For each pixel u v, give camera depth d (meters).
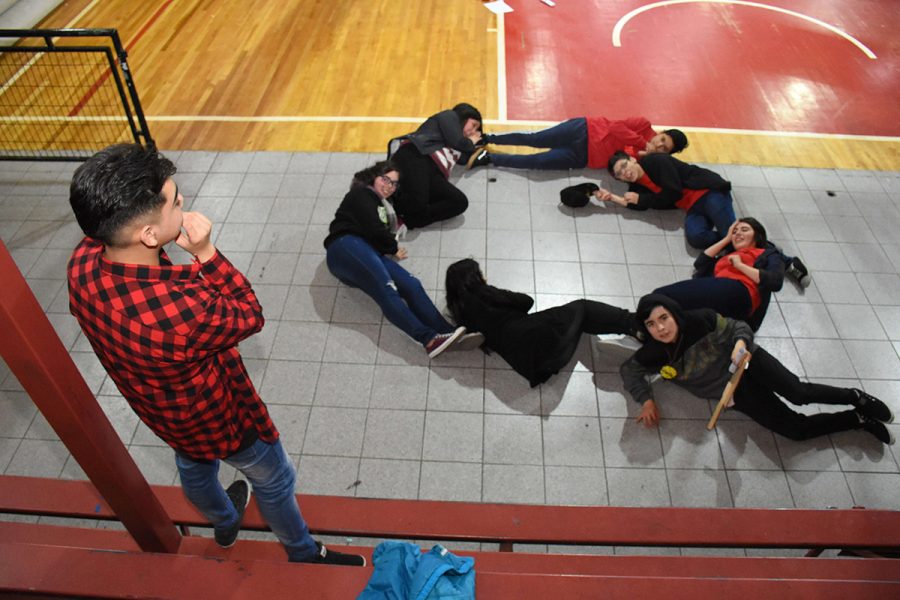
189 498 2.26
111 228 1.47
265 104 6.34
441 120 5.11
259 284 4.64
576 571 2.85
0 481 3.10
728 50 7.18
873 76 6.84
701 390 3.89
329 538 3.42
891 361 4.23
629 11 7.82
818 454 3.78
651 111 6.34
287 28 7.46
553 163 5.52
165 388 1.72
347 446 3.79
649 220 5.13
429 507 3.18
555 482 3.65
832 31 7.53
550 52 7.13
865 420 3.77
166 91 6.50
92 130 6.02
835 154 5.85
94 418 1.78
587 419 3.92
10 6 7.20
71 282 1.60
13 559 2.03
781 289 4.50
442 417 3.92
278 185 5.41
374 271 4.24
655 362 3.87
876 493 3.62
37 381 1.59
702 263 4.58
